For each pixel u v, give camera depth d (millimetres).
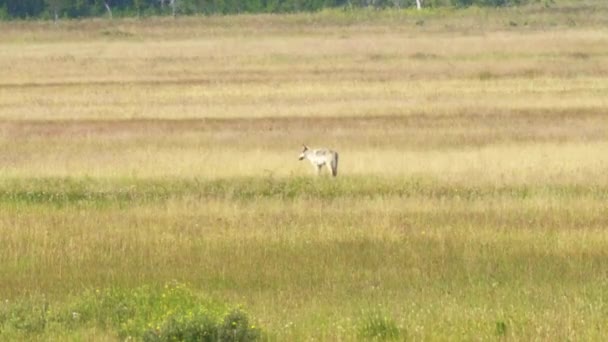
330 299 57219
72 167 102438
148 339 47938
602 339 48375
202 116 137875
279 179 96188
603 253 67562
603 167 98688
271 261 66000
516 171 97125
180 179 96562
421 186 92625
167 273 63312
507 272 63406
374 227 74125
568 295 57344
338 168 100438
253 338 47969
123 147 113500
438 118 131625
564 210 80188
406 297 57500
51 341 49188
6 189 93312
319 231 73125
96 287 60094
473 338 48781
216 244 69938
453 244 69875
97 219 78625
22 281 61938
